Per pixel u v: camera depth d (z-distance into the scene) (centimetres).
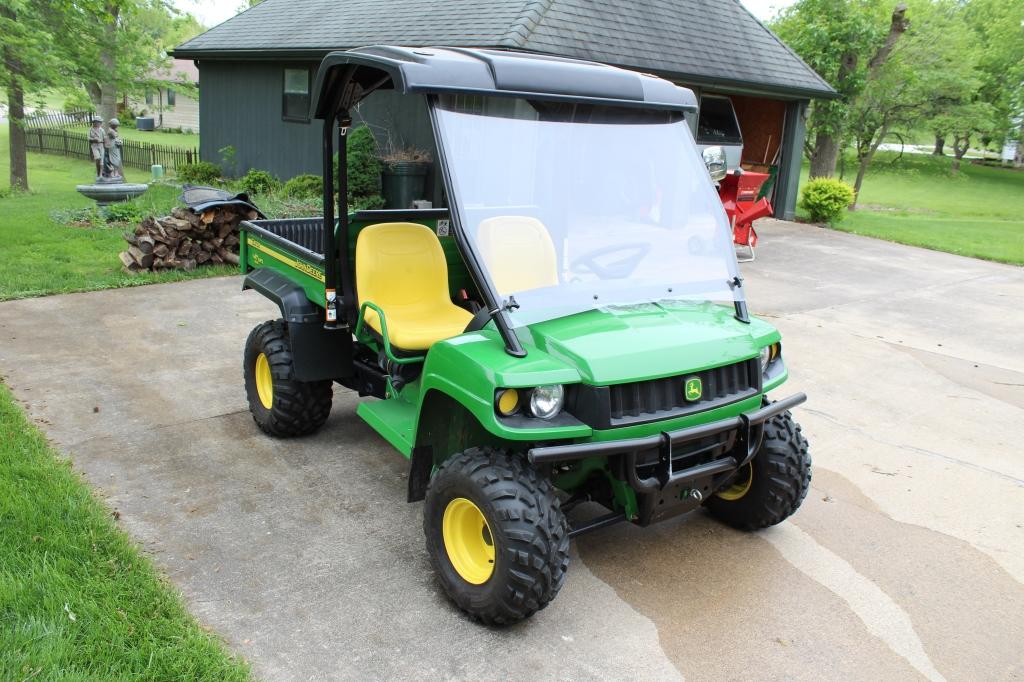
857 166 3512
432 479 346
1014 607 367
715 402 336
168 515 409
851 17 1783
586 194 361
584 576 377
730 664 318
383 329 396
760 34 1588
